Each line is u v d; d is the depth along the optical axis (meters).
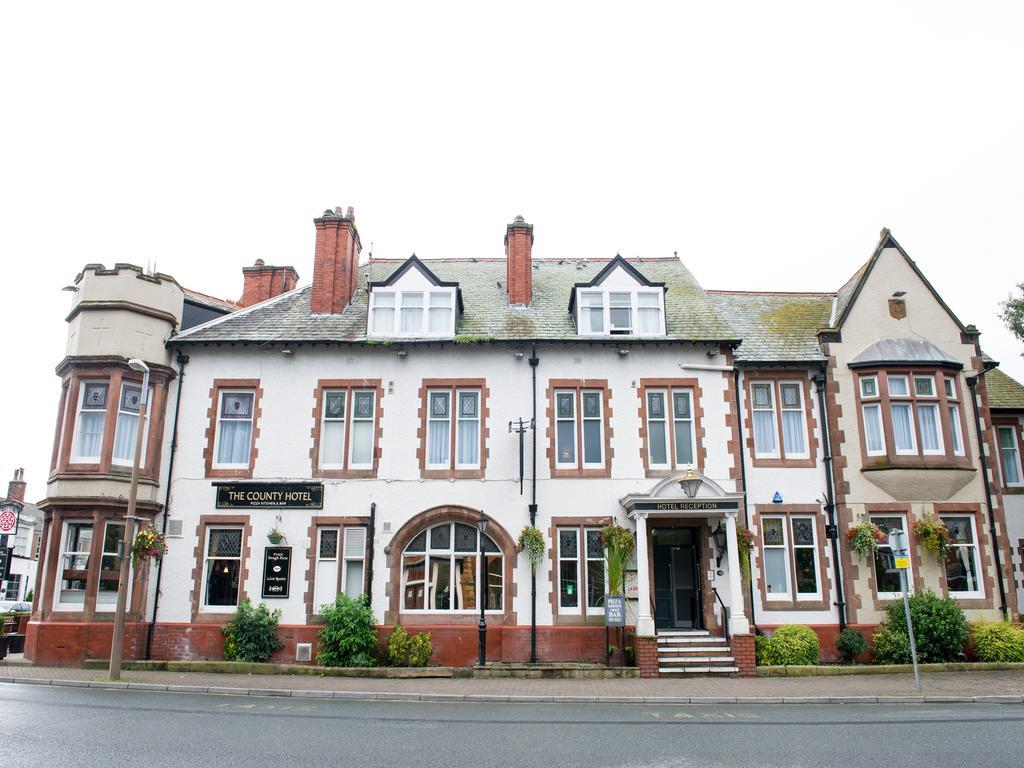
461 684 15.82
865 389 20.80
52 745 9.33
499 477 19.84
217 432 20.20
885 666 17.62
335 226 22.70
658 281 23.05
